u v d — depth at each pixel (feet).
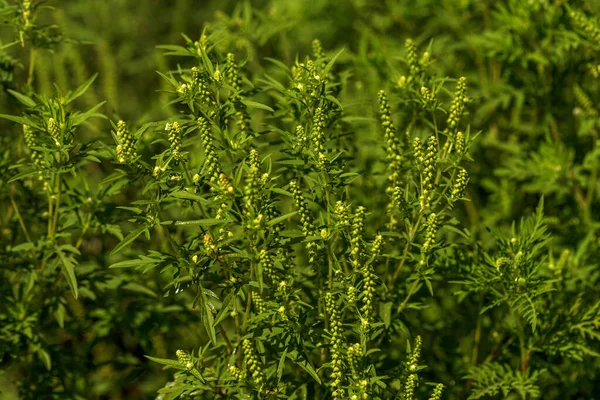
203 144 5.79
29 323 6.54
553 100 7.32
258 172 5.73
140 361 6.89
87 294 6.59
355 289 5.89
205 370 5.99
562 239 7.07
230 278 5.94
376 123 6.71
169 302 6.72
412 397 5.97
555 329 6.48
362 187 6.73
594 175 7.14
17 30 6.49
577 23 6.92
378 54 7.17
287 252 6.07
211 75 5.91
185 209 6.48
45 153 5.90
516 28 7.10
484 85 7.32
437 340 6.89
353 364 5.85
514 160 7.22
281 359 5.88
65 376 6.70
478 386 6.45
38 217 6.66
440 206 7.14
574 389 6.77
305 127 6.15
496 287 6.47
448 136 6.15
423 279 6.24
